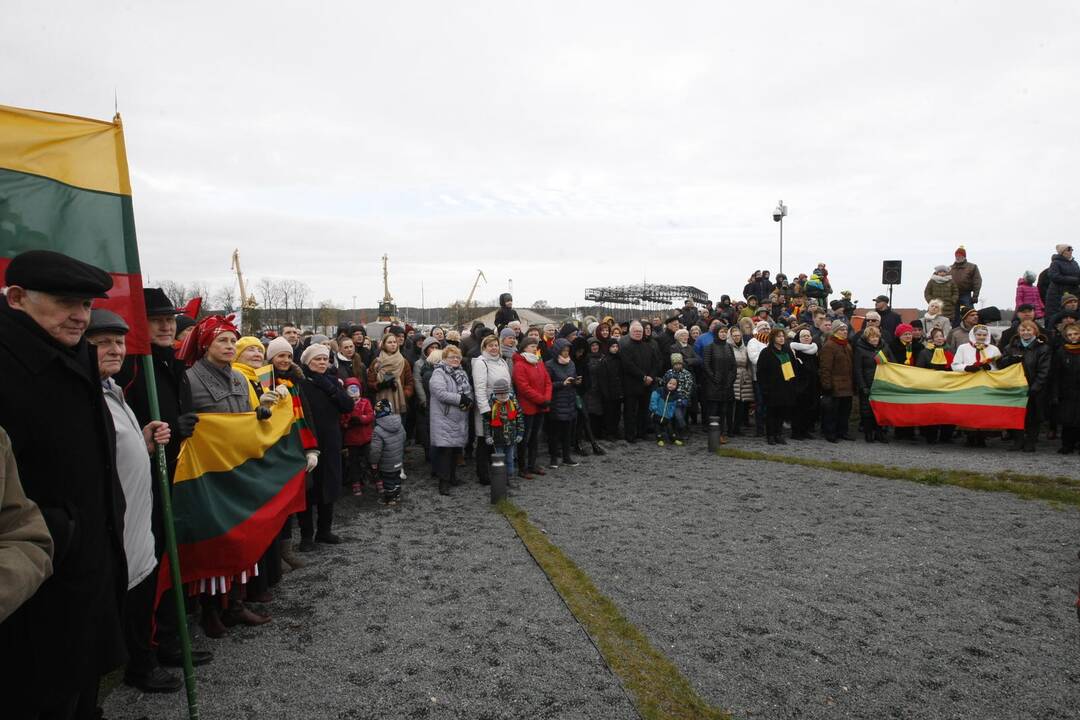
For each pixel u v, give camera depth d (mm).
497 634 4430
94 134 3570
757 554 5863
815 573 5418
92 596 2590
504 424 8109
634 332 10945
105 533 2719
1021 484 7777
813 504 7348
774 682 3812
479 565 5695
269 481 4746
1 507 2049
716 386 11031
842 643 4270
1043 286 13883
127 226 3619
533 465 9070
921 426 10758
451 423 8078
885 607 4785
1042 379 9531
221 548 4238
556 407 9281
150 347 3699
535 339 9086
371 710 3576
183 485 4141
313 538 6324
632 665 3973
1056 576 5301
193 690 3414
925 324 13609
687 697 3635
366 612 4801
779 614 4688
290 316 66312
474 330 12070
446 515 7215
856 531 6445
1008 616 4633
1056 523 6566
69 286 2539
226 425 4438
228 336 4543
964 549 5918
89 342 2875
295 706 3625
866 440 11109
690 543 6164
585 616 4637
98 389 2748
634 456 10117
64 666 2473
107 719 3500
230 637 4441
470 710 3559
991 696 3674
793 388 10508
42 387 2537
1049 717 3480
